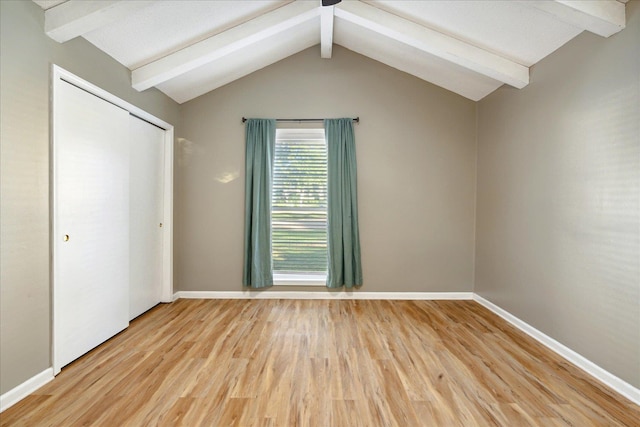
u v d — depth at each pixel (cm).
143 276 338
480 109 388
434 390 202
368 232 398
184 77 345
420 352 254
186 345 264
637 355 193
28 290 195
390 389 203
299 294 397
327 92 397
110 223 275
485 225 374
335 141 390
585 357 230
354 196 390
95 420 171
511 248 322
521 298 304
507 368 230
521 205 306
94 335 256
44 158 206
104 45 258
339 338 279
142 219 335
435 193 398
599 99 221
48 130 209
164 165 374
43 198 205
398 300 395
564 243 251
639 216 193
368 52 386
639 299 192
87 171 247
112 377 214
